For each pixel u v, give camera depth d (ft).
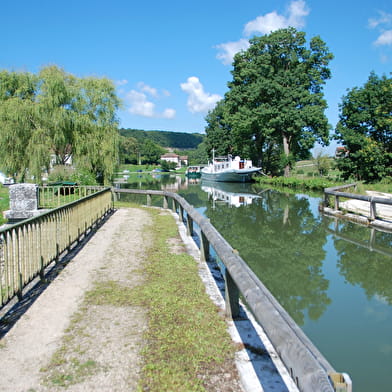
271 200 67.87
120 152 72.02
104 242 25.45
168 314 13.24
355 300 18.24
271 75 108.37
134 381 9.22
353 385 11.08
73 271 18.44
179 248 23.85
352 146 97.14
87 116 67.15
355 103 96.37
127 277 17.51
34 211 31.42
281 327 7.68
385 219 38.91
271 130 106.83
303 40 108.47
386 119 90.07
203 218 21.39
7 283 12.95
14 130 60.34
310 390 5.88
